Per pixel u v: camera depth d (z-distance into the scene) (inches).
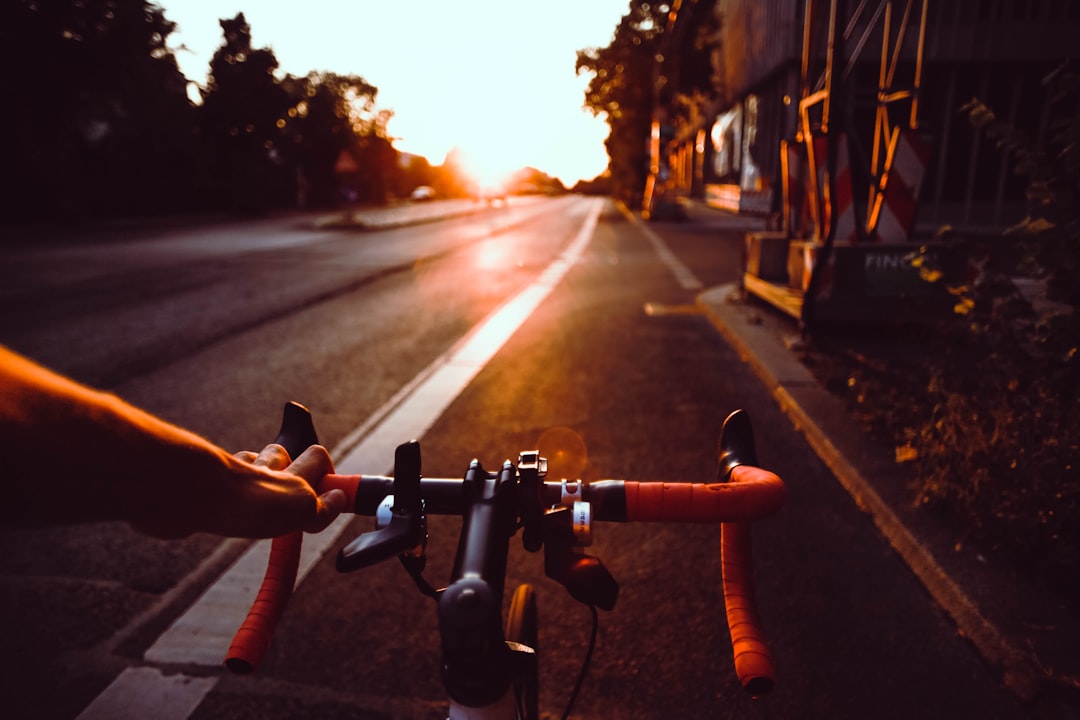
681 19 1369.3
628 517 38.4
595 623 46.3
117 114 1124.5
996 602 104.3
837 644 103.7
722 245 744.3
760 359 248.1
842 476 157.1
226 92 1300.4
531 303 392.5
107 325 323.9
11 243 724.7
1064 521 109.7
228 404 214.1
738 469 40.3
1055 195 125.3
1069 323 123.0
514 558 125.7
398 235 888.3
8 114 941.8
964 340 191.5
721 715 90.7
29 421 17.7
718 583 118.8
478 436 187.8
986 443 129.3
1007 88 941.8
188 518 23.5
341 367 256.8
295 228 1000.2
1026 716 89.4
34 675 96.8
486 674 30.1
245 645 39.2
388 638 105.1
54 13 881.5
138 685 95.0
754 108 1346.0
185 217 1226.0
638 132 1626.5
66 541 133.6
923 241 278.4
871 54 927.7
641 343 295.1
